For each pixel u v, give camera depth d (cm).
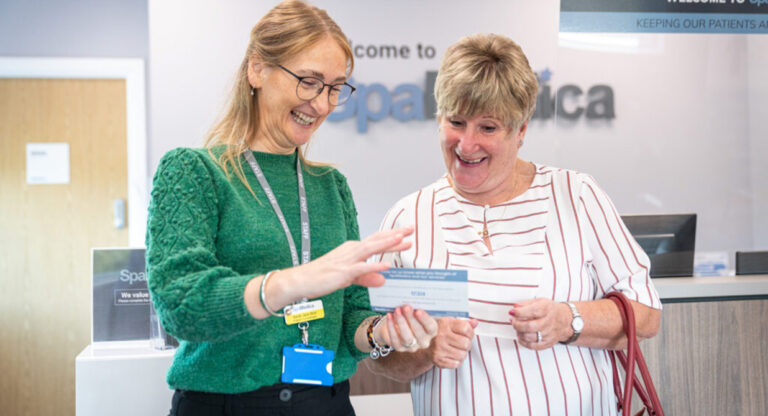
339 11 391
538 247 135
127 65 419
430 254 140
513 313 122
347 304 142
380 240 102
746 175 258
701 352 190
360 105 395
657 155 254
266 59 124
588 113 251
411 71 399
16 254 420
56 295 422
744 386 192
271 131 130
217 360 118
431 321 115
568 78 249
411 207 147
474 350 134
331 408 128
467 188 137
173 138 379
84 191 424
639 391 136
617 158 254
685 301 190
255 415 119
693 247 224
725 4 249
